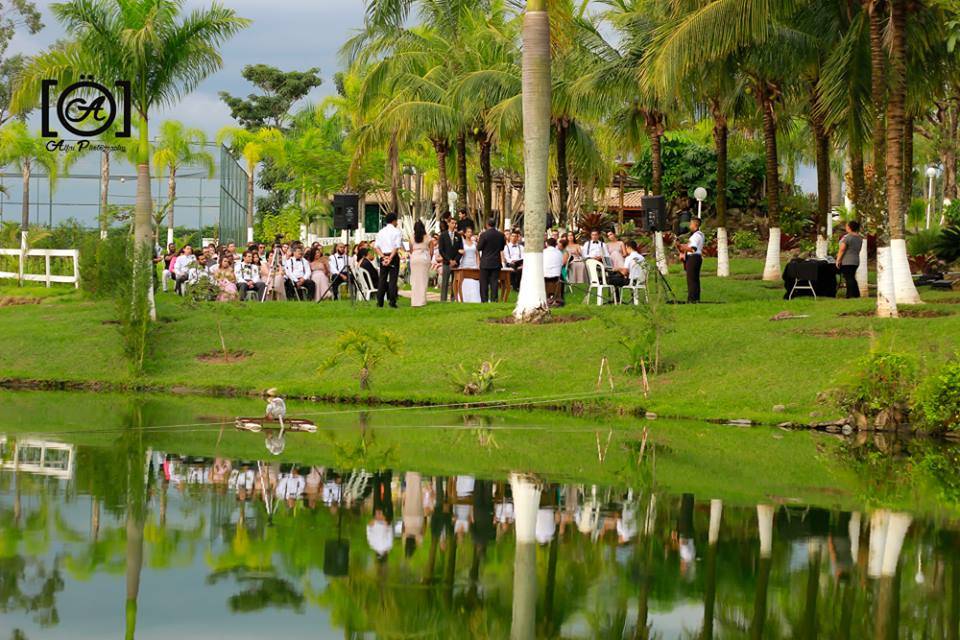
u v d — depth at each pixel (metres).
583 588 8.42
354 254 34.78
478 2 40.28
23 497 11.32
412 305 28.25
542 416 19.55
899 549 9.64
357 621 7.56
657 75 24.12
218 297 27.88
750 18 23.30
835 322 22.53
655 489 12.32
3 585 8.23
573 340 23.62
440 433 17.06
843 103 25.25
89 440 15.66
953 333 20.61
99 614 7.60
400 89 39.69
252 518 10.52
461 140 39.06
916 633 7.43
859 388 18.11
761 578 8.73
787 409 18.98
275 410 17.61
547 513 10.95
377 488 12.15
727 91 33.94
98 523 10.19
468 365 23.00
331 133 67.25
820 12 27.89
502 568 8.94
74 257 38.41
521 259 31.09
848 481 13.06
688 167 56.34
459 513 10.90
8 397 22.06
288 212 70.06
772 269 35.22
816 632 7.44
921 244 37.22
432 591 8.32
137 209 26.61
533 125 24.66
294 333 26.55
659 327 21.00
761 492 12.25
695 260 27.83
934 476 13.51
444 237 29.84
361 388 22.03
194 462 13.71
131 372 24.56
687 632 7.43
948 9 20.70
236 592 8.19
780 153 56.19
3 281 39.94
